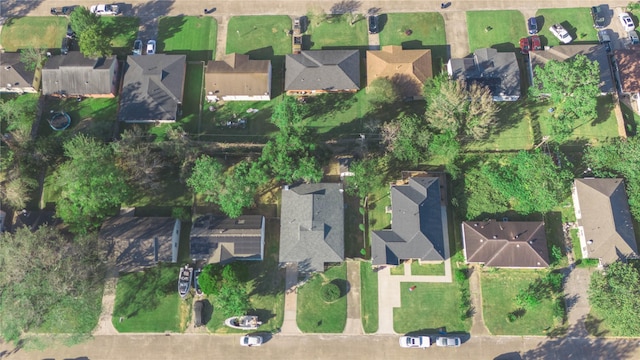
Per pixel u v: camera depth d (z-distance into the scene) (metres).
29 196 84.50
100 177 75.81
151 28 96.69
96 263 78.69
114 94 91.88
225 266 77.50
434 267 81.06
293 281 81.12
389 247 79.00
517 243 77.75
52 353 78.75
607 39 92.12
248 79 88.56
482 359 77.12
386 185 85.50
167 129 87.00
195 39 95.81
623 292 71.44
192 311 79.81
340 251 79.12
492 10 96.50
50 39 96.00
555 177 80.00
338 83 89.19
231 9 97.88
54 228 79.69
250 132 89.19
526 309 78.69
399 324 78.81
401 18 96.38
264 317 79.62
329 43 94.88
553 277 78.94
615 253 77.75
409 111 89.62
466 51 94.00
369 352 77.94
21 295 69.81
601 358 76.75
